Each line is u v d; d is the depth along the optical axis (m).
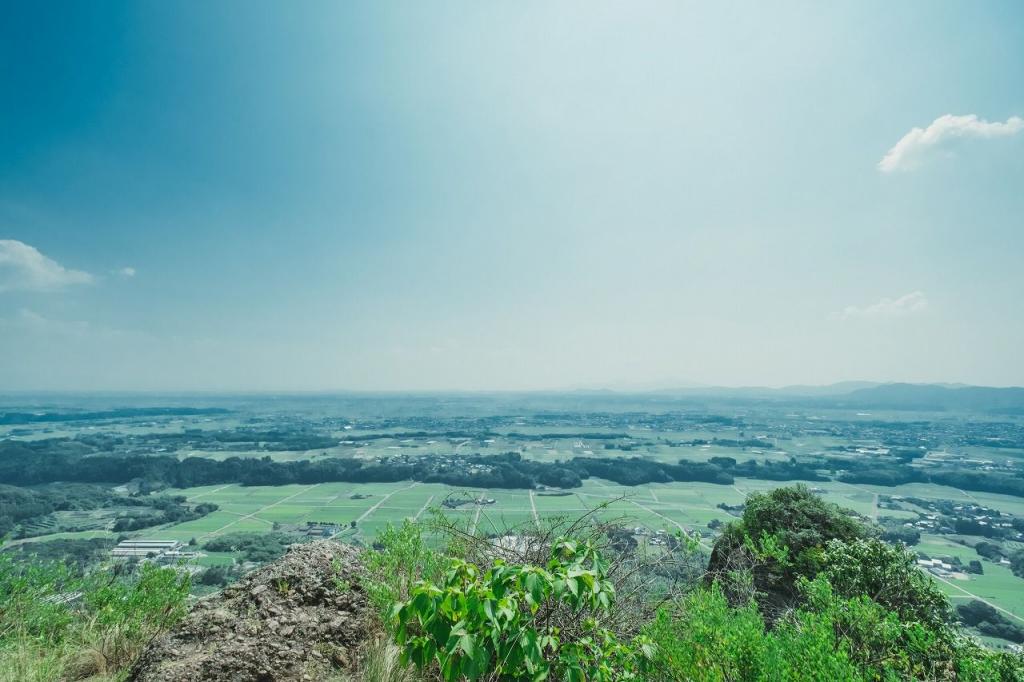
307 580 3.31
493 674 2.10
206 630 2.95
